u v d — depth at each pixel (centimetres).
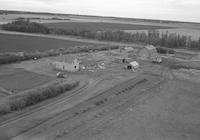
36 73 5303
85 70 5853
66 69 5675
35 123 2934
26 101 3438
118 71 5912
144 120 3234
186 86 4941
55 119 3078
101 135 2764
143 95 4228
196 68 6756
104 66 6400
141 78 5300
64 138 2642
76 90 4256
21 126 2838
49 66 6028
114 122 3117
